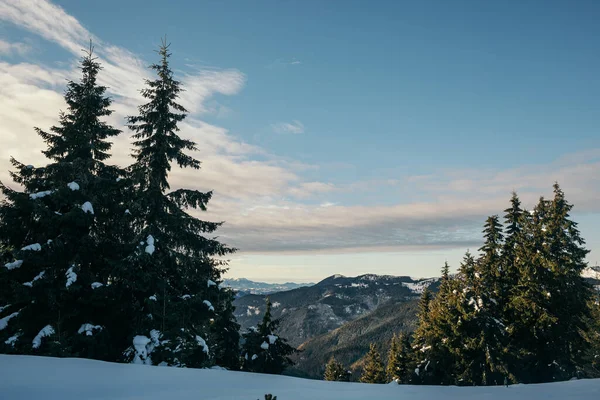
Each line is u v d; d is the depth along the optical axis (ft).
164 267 57.41
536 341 84.28
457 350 82.48
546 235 91.04
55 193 49.03
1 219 48.80
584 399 31.96
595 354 115.75
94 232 55.36
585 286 94.53
